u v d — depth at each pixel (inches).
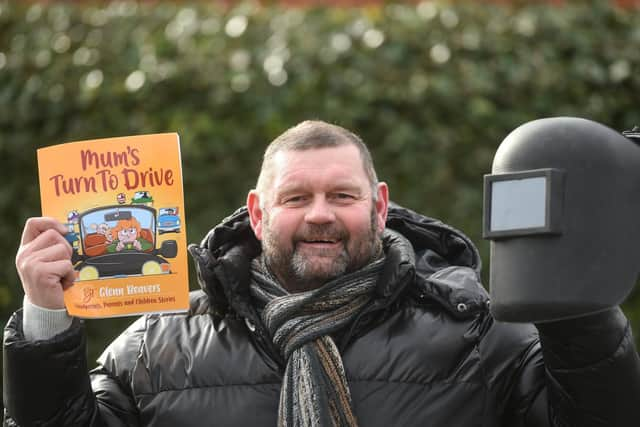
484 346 149.9
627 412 129.6
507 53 284.2
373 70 278.7
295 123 276.7
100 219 145.3
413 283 154.5
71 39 294.2
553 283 118.0
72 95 286.2
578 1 302.5
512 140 124.3
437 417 144.8
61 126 287.0
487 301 151.8
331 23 287.3
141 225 145.3
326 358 146.9
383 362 147.7
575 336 126.0
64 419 142.6
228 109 279.0
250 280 157.3
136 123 281.1
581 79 285.9
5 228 287.7
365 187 150.2
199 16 295.3
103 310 144.5
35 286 139.5
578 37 289.4
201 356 152.2
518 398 147.3
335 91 276.8
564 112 283.6
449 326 150.6
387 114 276.5
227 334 154.3
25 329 141.5
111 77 286.2
